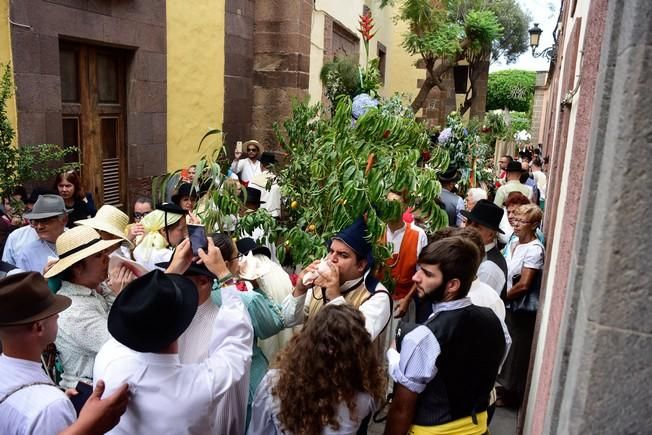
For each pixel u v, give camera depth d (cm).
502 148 1382
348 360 193
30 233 402
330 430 195
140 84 691
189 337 224
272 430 212
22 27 512
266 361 276
